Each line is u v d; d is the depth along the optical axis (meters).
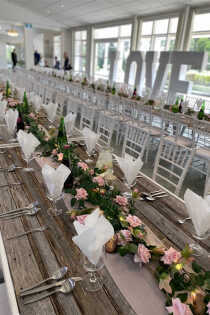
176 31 7.29
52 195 1.21
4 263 0.91
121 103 5.04
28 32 12.28
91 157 2.02
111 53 8.91
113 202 1.23
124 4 7.69
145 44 8.91
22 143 1.57
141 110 4.41
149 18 8.23
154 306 0.79
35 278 0.85
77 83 7.25
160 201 1.43
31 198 1.33
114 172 1.78
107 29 10.83
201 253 1.04
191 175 3.75
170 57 6.79
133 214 1.20
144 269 0.92
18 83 7.42
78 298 0.80
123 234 0.94
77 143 2.30
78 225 0.85
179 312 0.67
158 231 1.17
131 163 1.43
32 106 3.46
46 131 2.53
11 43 19.17
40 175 1.58
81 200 1.20
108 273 0.89
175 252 0.87
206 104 5.49
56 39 15.71
